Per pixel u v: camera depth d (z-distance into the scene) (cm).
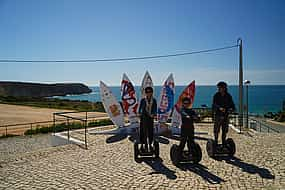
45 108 5053
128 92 1538
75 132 1650
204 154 961
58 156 987
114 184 677
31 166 862
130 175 745
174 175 738
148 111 913
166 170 784
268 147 1052
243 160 868
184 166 819
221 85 917
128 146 1162
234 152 908
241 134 1418
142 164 855
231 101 929
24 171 808
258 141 1186
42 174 773
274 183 662
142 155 916
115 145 1188
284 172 744
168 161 880
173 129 1493
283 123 3188
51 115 3762
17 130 2361
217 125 914
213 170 773
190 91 1535
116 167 827
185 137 820
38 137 1806
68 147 1150
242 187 640
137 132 1516
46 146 1388
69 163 886
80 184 682
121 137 1405
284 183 662
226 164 829
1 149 1409
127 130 1520
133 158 938
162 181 691
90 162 891
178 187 648
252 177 708
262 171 755
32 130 2058
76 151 1066
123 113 1548
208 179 699
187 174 743
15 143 1609
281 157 898
